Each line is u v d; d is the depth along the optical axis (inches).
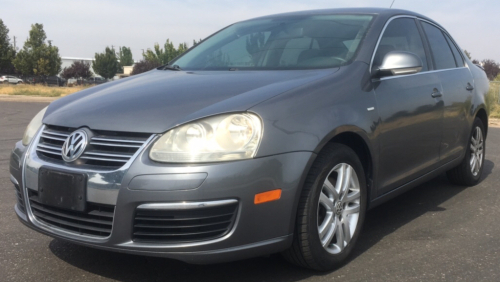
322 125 103.9
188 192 90.8
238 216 93.7
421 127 140.0
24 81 1941.4
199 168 91.5
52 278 109.3
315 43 137.7
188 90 111.7
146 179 92.0
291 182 97.5
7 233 137.8
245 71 130.0
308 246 103.5
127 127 98.0
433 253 123.0
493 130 398.9
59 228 104.0
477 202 169.6
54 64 1958.7
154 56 2185.0
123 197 93.1
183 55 163.5
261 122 96.2
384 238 133.8
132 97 111.9
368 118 116.9
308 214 102.1
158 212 92.4
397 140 129.0
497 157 256.2
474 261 117.8
